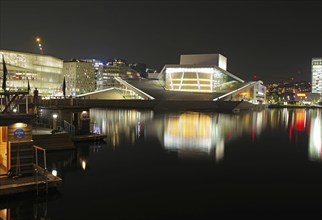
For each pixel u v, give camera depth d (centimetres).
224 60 14975
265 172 2295
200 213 1520
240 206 1612
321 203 1664
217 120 6731
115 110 9812
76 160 2566
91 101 12044
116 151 2975
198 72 12962
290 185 1975
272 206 1616
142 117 7069
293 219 1461
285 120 7806
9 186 1582
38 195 1669
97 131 4469
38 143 2833
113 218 1453
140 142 3522
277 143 3756
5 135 1781
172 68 13262
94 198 1698
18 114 1731
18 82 10600
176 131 4584
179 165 2459
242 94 13425
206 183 1989
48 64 12431
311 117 9431
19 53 11319
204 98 11675
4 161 1789
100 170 2266
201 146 3356
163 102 11200
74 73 18375
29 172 1750
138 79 14188
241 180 2070
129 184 1945
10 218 1442
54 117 3275
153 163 2503
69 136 3028
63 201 1647
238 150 3186
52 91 12488
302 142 3872
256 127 5647
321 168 2450
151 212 1524
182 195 1762
